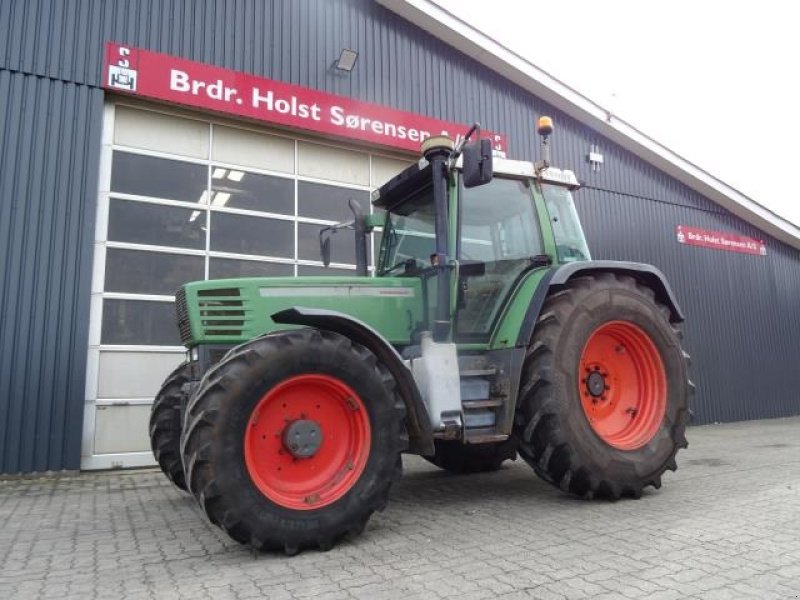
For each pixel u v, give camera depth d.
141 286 6.98
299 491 3.37
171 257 7.22
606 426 4.61
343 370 3.46
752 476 5.34
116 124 7.13
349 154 8.68
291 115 7.98
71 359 6.38
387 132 8.70
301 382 3.41
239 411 3.17
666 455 4.51
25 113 6.47
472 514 4.09
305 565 3.06
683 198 12.12
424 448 3.71
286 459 3.40
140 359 6.84
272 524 3.15
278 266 7.91
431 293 4.50
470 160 3.95
